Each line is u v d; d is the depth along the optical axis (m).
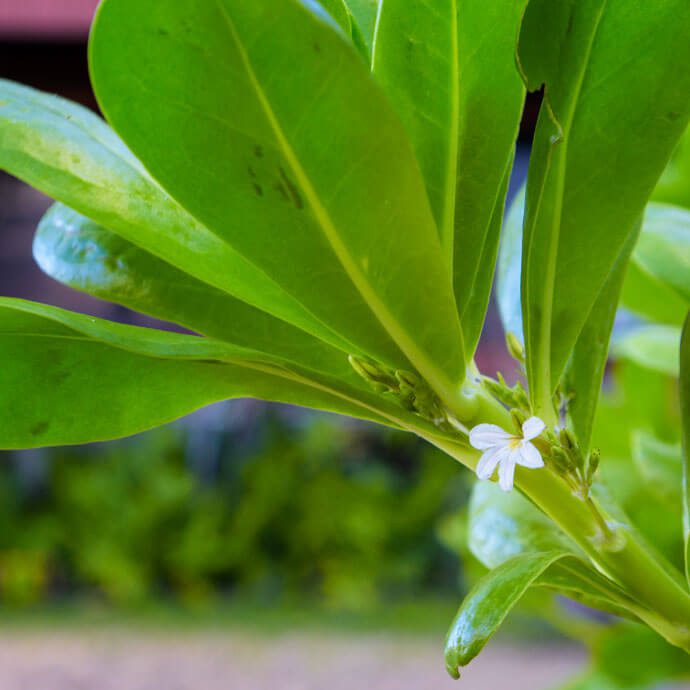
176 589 3.59
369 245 0.42
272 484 3.63
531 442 0.44
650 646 0.64
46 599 3.52
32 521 3.54
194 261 0.45
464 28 0.44
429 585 3.61
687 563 0.47
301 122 0.39
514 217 0.55
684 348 0.47
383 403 0.45
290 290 0.43
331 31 0.38
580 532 0.45
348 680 2.70
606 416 0.68
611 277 0.48
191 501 3.63
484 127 0.45
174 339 0.45
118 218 0.45
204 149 0.40
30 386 0.47
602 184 0.44
